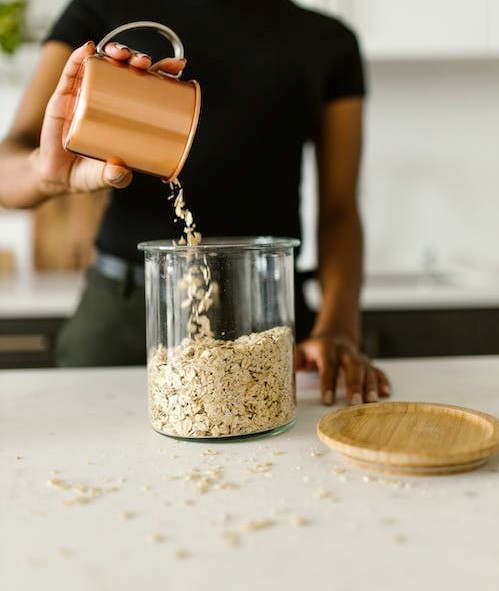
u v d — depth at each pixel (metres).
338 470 0.70
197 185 1.29
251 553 0.53
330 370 0.99
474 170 2.57
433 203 2.59
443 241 2.60
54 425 0.86
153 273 0.80
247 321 0.80
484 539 0.55
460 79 2.53
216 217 1.32
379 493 0.64
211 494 0.64
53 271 2.55
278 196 1.36
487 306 2.06
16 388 1.04
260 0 1.29
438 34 2.19
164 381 0.79
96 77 0.72
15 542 0.55
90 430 0.84
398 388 1.01
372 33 2.19
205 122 1.26
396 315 2.06
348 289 1.28
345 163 1.43
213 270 0.78
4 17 2.20
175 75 0.80
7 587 0.49
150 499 0.63
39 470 0.71
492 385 1.02
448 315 2.06
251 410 0.78
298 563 0.51
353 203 1.43
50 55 1.21
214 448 0.77
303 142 1.38
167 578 0.50
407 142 2.56
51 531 0.57
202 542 0.55
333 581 0.49
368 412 0.83
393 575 0.50
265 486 0.66
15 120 1.20
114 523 0.58
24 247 2.62
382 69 2.53
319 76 1.34
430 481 0.66
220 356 0.77
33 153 0.96
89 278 1.41
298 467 0.71
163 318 0.79
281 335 0.81
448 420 0.80
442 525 0.57
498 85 2.53
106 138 0.74
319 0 2.16
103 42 0.75
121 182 0.78
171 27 1.24
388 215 2.59
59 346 1.44
